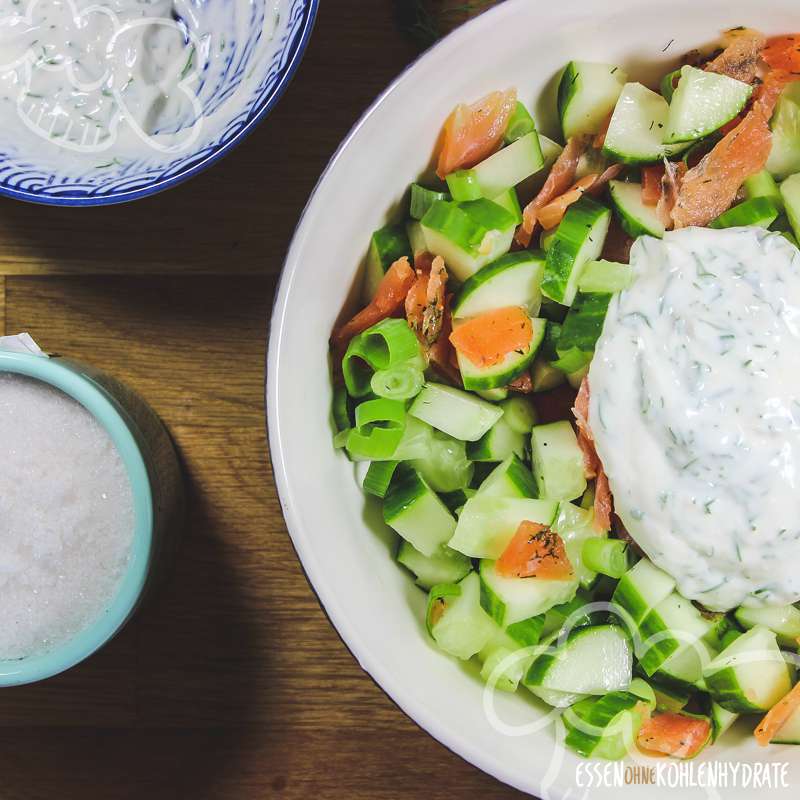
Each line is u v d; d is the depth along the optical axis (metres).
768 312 0.46
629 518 0.47
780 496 0.46
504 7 0.45
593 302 0.47
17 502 0.49
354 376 0.48
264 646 0.53
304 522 0.45
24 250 0.53
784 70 0.47
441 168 0.47
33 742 0.54
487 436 0.48
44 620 0.50
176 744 0.54
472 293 0.47
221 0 0.52
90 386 0.47
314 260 0.46
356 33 0.52
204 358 0.53
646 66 0.48
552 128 0.49
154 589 0.52
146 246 0.53
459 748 0.46
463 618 0.48
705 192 0.47
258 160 0.53
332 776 0.53
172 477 0.52
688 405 0.46
